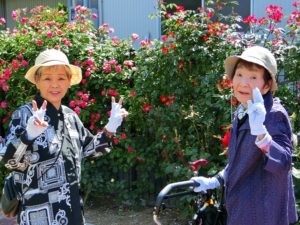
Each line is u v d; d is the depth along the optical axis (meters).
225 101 4.19
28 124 2.36
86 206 5.32
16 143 2.45
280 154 2.00
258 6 6.68
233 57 2.29
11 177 2.78
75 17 5.73
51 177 2.65
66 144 2.74
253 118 1.96
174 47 4.57
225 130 4.15
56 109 2.75
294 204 2.26
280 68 4.21
